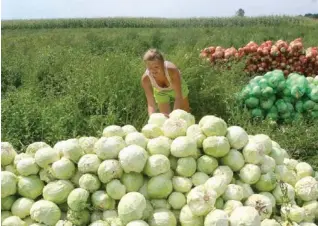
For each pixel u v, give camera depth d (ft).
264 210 11.02
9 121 19.70
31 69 33.27
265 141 12.49
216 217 10.05
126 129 12.65
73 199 10.70
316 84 25.29
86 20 189.16
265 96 23.53
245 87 24.20
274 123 21.56
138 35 79.41
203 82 25.12
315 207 12.15
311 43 61.46
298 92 23.43
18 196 11.35
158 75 18.48
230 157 11.55
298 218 11.37
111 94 22.49
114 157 11.15
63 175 11.06
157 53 17.97
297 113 24.12
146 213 10.70
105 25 190.70
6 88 32.78
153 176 11.02
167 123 12.07
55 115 20.71
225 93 24.02
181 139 11.34
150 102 19.54
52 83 28.19
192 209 10.36
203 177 11.26
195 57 28.89
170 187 11.02
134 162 10.77
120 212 10.41
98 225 10.52
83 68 28.43
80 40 66.80
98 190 11.05
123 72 24.11
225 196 11.03
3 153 11.67
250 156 11.64
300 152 19.29
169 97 19.65
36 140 19.76
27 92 23.94
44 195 11.00
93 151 11.39
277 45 33.63
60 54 36.58
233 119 21.83
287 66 33.76
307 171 13.11
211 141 11.43
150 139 11.95
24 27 181.27
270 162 12.00
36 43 61.16
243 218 10.09
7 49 52.42
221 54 33.78
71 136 19.75
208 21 191.62
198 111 24.45
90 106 22.88
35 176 11.31
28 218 11.07
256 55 33.63
